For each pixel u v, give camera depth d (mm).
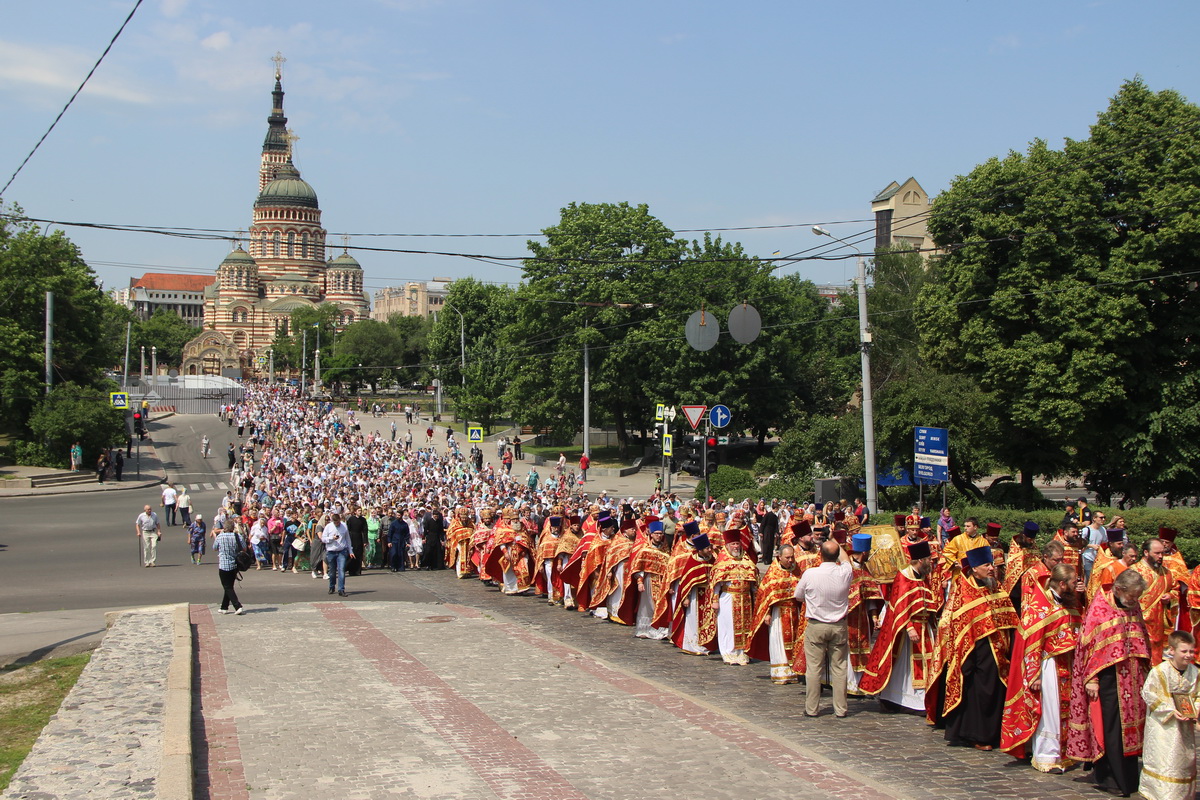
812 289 90938
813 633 11883
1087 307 30609
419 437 84625
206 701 11984
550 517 21703
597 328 59875
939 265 37375
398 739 10422
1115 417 32438
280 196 194750
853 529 19734
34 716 12742
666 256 58969
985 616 10578
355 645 15492
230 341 183000
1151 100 31531
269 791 8820
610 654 15633
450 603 20922
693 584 15453
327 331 168250
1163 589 12680
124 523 39438
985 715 10484
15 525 38031
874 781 9305
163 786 8414
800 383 67625
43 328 65312
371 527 29281
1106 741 9219
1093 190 31281
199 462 66312
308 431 71625
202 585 24625
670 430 60250
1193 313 31188
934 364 35688
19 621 19047
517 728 10906
